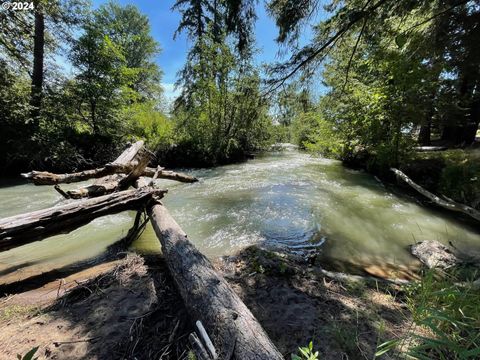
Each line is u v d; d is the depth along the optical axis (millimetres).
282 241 3764
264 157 13953
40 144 8133
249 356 1262
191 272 2082
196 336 1474
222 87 11133
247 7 3473
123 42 11469
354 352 1586
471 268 2822
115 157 9797
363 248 3574
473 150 6957
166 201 5516
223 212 4887
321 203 5453
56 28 9375
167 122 11734
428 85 5895
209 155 11133
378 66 6469
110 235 3838
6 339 1682
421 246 3463
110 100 10008
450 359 1447
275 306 2102
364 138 7691
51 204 5270
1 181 7418
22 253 3270
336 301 2184
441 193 5258
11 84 8383
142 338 1682
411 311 2004
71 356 1530
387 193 6207
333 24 3201
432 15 3646
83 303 2078
